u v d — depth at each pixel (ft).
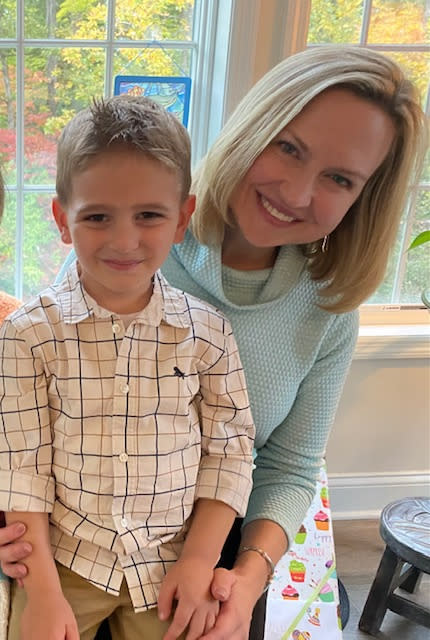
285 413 3.83
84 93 5.55
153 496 3.11
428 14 5.78
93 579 3.09
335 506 7.11
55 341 3.04
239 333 3.62
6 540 3.02
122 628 3.22
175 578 3.06
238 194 3.39
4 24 5.19
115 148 2.78
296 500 3.73
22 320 3.05
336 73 3.14
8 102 5.44
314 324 3.75
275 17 5.14
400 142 3.39
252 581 3.28
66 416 3.06
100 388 3.04
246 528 3.63
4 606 3.06
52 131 5.61
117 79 5.45
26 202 5.79
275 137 3.23
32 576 2.98
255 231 3.42
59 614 2.88
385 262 3.66
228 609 3.08
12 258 5.95
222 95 5.33
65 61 5.40
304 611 4.37
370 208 3.56
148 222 2.89
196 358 3.25
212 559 3.15
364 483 7.08
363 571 6.55
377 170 3.50
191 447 3.26
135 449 3.07
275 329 3.66
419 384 6.79
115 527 3.07
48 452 3.12
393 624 6.03
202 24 5.41
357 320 3.90
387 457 7.06
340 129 3.15
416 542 5.39
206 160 3.56
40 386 3.07
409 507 5.87
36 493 3.06
